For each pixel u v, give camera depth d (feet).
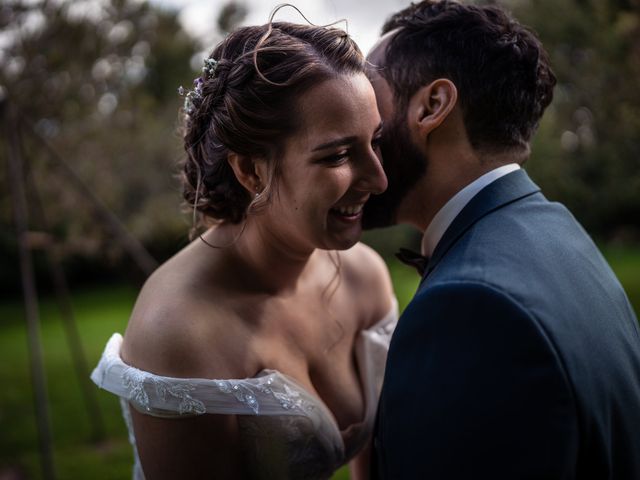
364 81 4.46
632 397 4.29
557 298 3.97
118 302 49.37
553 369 3.65
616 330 4.40
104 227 19.93
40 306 50.06
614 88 18.60
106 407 21.04
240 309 5.15
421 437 3.85
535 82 4.83
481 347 3.75
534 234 4.36
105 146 26.20
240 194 5.01
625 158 23.03
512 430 3.64
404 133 4.85
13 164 14.15
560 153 25.96
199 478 4.83
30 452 17.15
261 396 4.85
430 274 4.43
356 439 5.84
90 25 19.44
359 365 6.13
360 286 6.30
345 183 4.46
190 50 32.01
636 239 44.55
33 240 14.52
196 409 4.58
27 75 18.48
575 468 3.80
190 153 5.04
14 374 26.91
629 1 17.31
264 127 4.42
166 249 37.06
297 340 5.48
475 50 4.71
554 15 18.61
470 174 4.81
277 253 5.25
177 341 4.71
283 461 5.09
